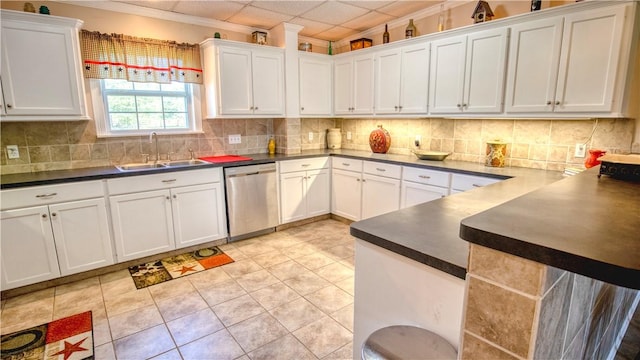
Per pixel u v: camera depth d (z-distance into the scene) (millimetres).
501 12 2920
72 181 2514
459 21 3223
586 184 1285
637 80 2207
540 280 637
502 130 3010
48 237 2467
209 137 3793
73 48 2604
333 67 4266
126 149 3258
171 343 1913
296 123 4129
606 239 656
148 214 2904
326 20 3766
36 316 2176
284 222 3854
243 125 4051
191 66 3520
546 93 2451
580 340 1005
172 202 3021
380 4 3293
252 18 3645
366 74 3844
